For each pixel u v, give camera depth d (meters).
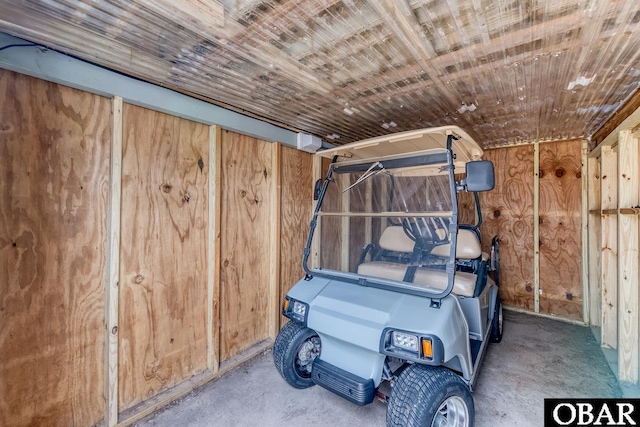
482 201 4.71
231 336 2.85
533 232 4.36
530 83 2.27
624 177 2.57
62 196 1.81
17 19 1.43
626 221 2.54
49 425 1.77
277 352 2.34
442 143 2.15
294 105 2.70
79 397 1.89
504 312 4.43
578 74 2.11
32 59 1.62
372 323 1.74
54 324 1.79
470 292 2.48
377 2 1.35
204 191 2.60
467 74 2.12
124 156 2.07
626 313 2.52
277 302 3.22
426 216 2.14
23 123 1.66
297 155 3.58
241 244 2.93
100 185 1.96
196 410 2.22
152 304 2.25
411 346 1.58
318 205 2.63
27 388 1.69
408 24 1.52
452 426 1.76
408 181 2.24
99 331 1.98
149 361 2.24
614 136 2.78
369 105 2.71
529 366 2.87
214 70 2.02
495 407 2.26
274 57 1.86
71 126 1.83
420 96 2.52
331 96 2.51
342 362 1.92
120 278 2.06
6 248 1.62
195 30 1.56
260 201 3.12
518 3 1.37
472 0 1.35
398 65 1.98
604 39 1.66
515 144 4.42
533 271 4.36
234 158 2.86
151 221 2.24
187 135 2.46
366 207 2.45
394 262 2.33
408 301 1.84
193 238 2.52
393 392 1.68
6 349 1.62
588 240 3.92
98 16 1.44
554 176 4.23
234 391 2.45
